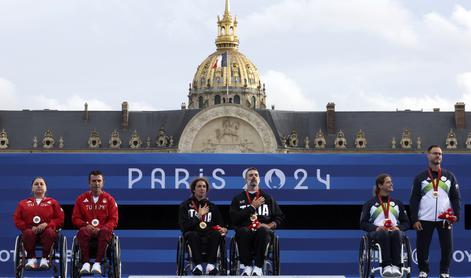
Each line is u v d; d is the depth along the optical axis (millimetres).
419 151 196250
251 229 33594
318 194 39875
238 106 180625
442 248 34781
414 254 39938
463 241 39750
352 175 39938
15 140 196500
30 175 39656
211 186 39875
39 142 197250
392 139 198125
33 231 33375
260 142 181625
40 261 33188
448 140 196375
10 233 39469
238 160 39938
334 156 39938
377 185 34562
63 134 199375
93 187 34312
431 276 40219
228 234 39906
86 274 33375
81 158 39781
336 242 39719
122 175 39750
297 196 39812
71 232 39531
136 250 39500
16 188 39562
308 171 39906
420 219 34906
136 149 199250
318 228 39750
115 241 33406
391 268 32781
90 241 34000
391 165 40000
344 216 39875
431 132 198125
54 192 39625
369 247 33469
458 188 37000
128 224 39625
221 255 33969
